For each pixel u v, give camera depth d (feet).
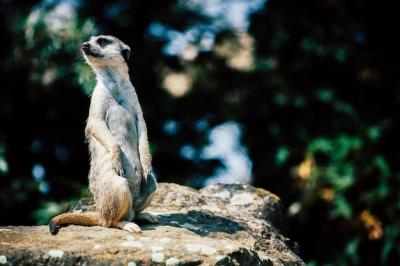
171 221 29.45
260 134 67.05
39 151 59.16
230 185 35.99
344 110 57.36
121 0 63.82
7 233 25.70
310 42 59.93
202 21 69.15
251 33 67.10
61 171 59.41
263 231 31.14
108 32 63.10
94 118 27.84
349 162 53.78
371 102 61.05
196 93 66.33
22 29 54.90
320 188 53.72
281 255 30.04
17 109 57.93
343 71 61.98
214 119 68.03
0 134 58.34
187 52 67.77
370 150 54.24
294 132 62.90
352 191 54.19
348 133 57.57
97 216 27.20
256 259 25.90
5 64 55.52
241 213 33.37
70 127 59.16
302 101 59.88
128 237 25.43
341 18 62.28
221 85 67.97
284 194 63.26
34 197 51.31
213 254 24.29
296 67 62.28
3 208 51.57
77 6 61.62
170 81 65.05
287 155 56.08
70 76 54.65
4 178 54.29
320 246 58.03
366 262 55.11
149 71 63.21
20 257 23.62
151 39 64.90
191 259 23.88
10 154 56.75
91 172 27.66
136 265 23.59
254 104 65.72
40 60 54.90
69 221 26.89
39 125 59.00
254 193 35.27
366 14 62.23
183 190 34.50
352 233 54.70
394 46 61.57
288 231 57.82
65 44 53.98
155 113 62.85
